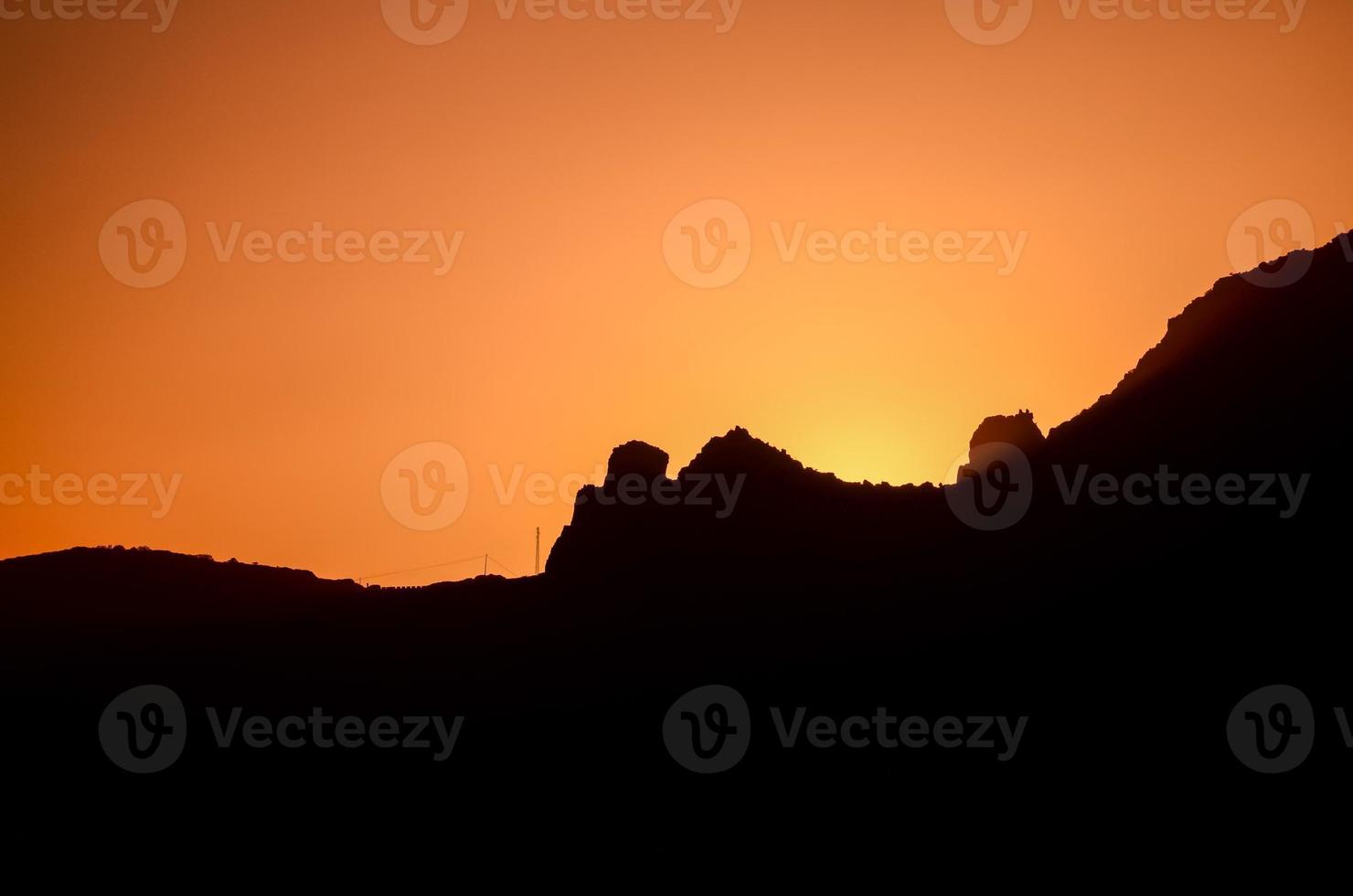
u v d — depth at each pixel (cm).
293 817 13025
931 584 15638
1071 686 13325
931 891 10906
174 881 12100
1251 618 13338
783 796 12594
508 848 12331
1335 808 10862
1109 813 11462
